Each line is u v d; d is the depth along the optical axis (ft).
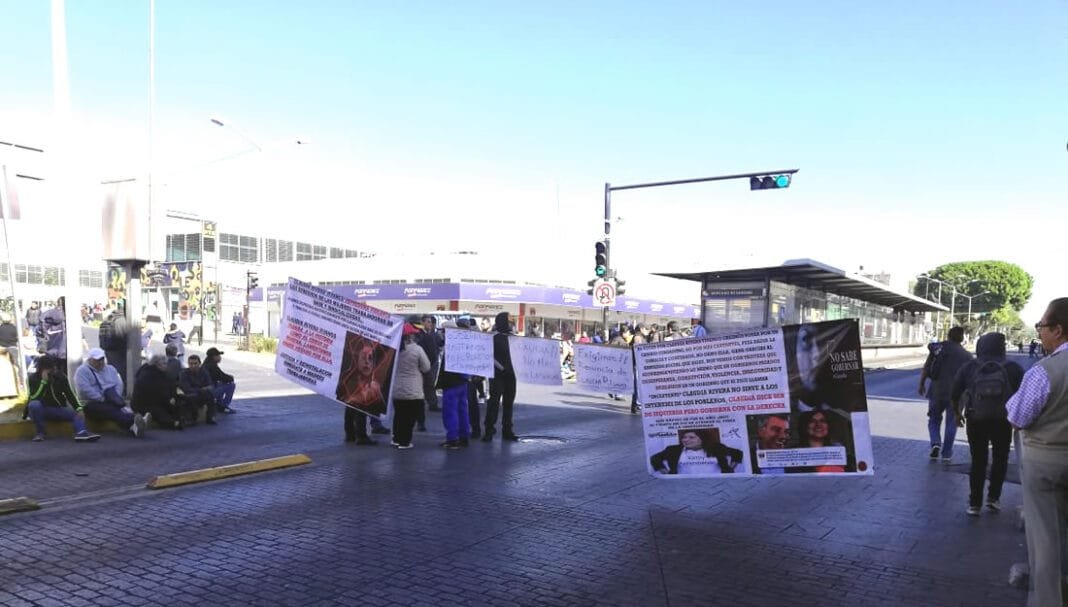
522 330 138.72
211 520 19.97
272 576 15.67
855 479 26.94
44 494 22.54
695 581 15.89
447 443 32.50
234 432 35.88
